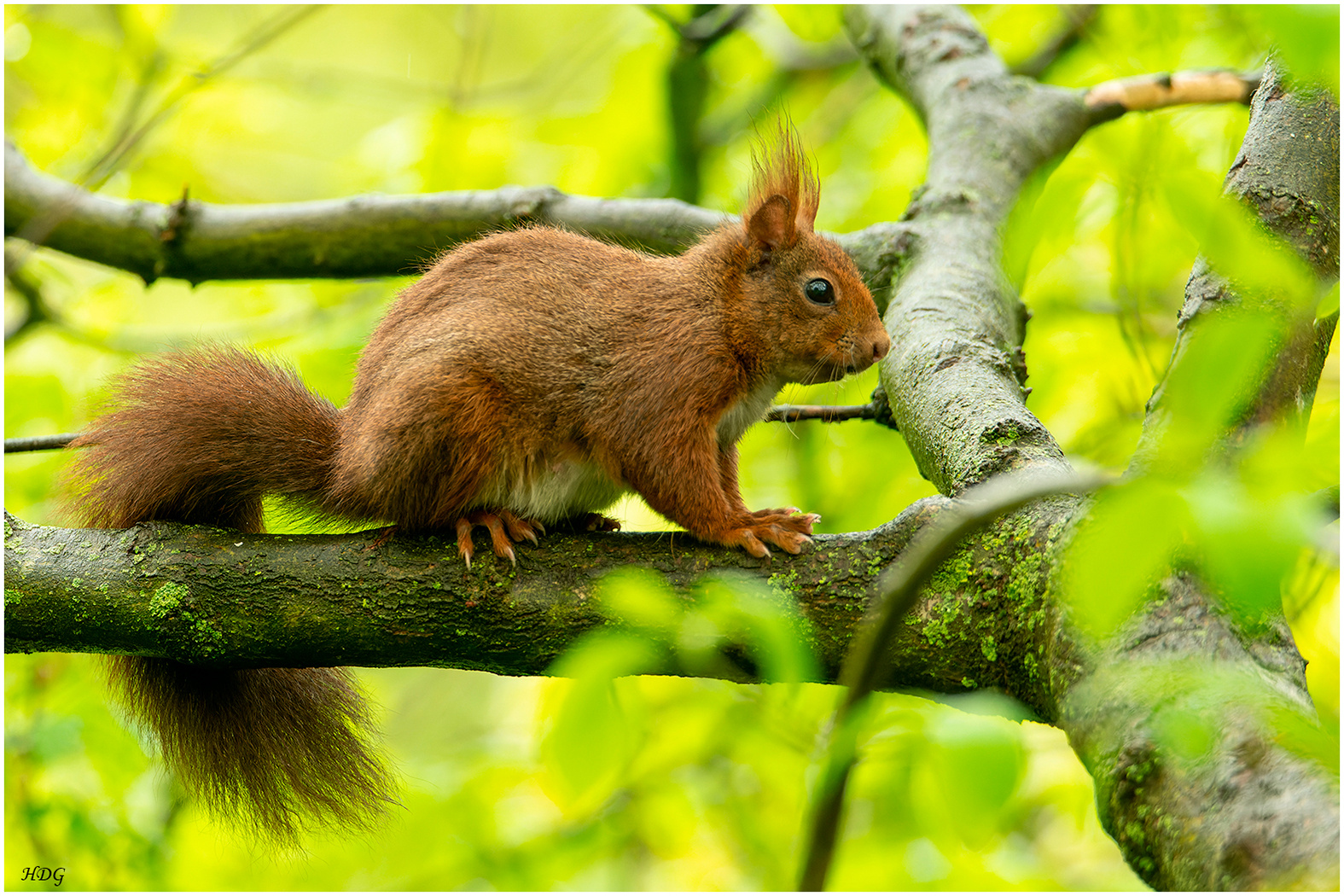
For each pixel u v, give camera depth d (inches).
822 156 647.1
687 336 339.9
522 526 298.7
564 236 358.3
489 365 319.9
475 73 682.2
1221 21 527.8
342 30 935.0
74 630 299.3
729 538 292.8
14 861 415.2
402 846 420.8
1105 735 191.0
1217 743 173.3
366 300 587.8
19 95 604.7
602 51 671.1
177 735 339.6
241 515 348.5
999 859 420.2
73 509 334.6
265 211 490.9
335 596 291.6
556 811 438.0
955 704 174.4
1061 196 234.1
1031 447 282.4
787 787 394.0
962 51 521.0
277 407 332.8
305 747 344.5
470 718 619.2
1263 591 109.5
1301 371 220.1
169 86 609.0
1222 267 145.3
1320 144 269.7
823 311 354.9
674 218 462.9
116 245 497.4
